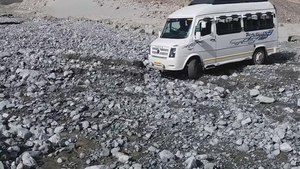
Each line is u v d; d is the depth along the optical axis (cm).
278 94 1577
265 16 2078
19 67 1812
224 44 1922
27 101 1405
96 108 1347
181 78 1855
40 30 3209
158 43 1855
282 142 1082
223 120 1256
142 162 971
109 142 1074
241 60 2011
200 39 1834
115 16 6562
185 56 1805
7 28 3303
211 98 1528
